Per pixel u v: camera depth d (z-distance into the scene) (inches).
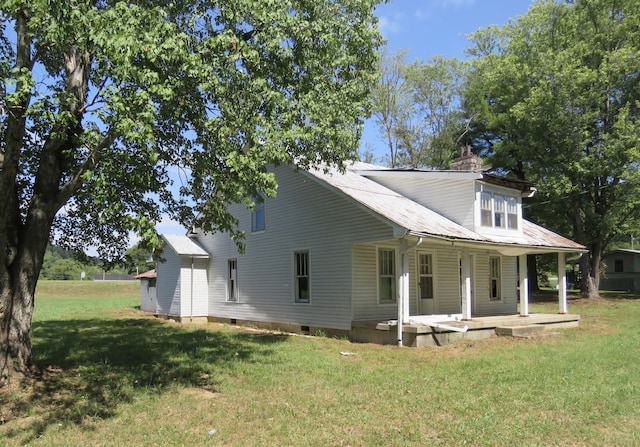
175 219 477.7
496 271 821.9
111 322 832.3
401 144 1791.3
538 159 1239.5
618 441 233.6
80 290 2059.5
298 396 317.1
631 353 465.1
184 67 306.0
